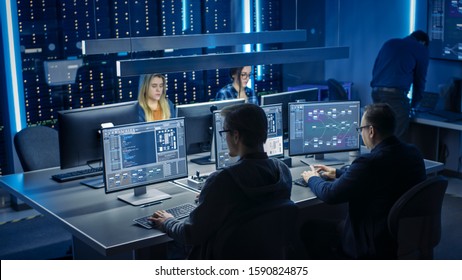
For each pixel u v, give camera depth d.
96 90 5.75
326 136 3.81
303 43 7.10
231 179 2.43
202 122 3.89
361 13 6.62
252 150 2.51
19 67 5.16
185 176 3.34
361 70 6.72
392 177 2.86
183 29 6.23
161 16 6.06
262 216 2.39
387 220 2.81
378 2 6.45
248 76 5.29
